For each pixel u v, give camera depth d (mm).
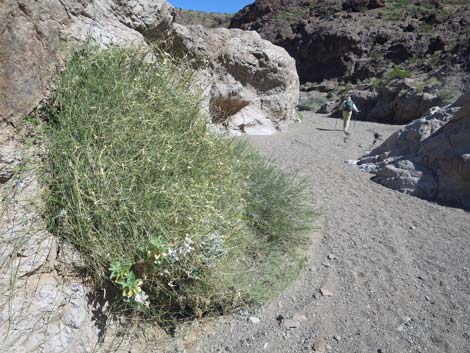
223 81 10688
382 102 22375
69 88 2990
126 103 2955
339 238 4625
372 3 49219
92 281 2684
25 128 2814
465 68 21984
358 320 3197
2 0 2623
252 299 3344
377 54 37562
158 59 3867
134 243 2615
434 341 2980
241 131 11406
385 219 5281
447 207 5824
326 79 39625
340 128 15617
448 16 39656
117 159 2729
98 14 4176
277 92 12664
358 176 7359
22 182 2639
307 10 55406
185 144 3219
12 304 2271
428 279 3807
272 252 3906
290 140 11273
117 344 2658
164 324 2986
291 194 4672
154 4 5277
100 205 2594
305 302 3422
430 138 7016
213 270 3018
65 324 2404
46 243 2551
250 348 2885
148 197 2676
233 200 3443
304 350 2877
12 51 2703
